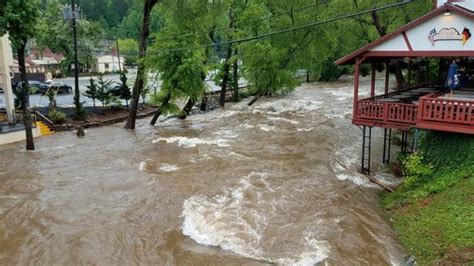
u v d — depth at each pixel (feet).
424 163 45.01
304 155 63.46
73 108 97.91
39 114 85.40
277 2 106.11
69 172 55.01
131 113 85.87
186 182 50.21
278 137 76.59
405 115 46.73
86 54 179.11
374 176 52.54
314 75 180.24
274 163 58.75
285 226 38.52
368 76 195.62
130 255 33.63
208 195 45.93
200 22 86.94
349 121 91.61
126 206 43.24
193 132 82.12
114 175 53.31
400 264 31.81
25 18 60.13
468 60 65.21
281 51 105.40
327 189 48.39
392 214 40.50
